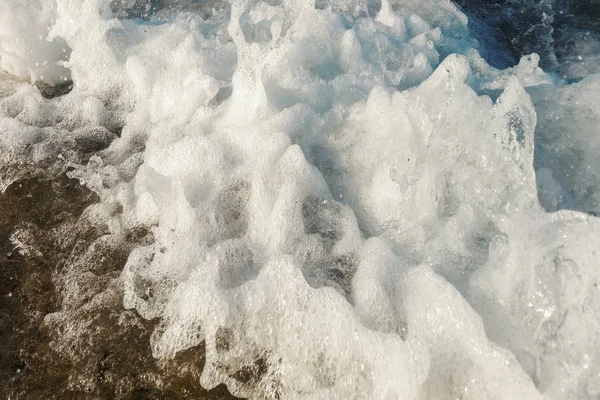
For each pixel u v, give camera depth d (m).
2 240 2.36
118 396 1.81
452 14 4.27
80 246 2.30
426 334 1.77
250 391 1.78
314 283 2.05
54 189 2.59
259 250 2.21
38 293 2.14
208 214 2.32
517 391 1.62
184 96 3.01
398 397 1.65
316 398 1.73
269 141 2.50
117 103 3.19
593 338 1.66
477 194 2.28
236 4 3.04
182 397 1.79
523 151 2.22
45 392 1.85
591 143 2.54
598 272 1.73
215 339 1.88
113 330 1.98
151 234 2.32
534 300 1.80
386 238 2.22
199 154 2.56
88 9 3.40
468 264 2.08
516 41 4.26
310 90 2.97
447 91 2.49
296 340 1.85
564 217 1.88
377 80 3.14
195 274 2.06
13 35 3.28
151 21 3.96
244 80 2.89
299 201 2.32
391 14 3.88
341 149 2.66
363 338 1.78
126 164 2.71
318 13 3.55
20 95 3.17
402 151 2.52
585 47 4.08
